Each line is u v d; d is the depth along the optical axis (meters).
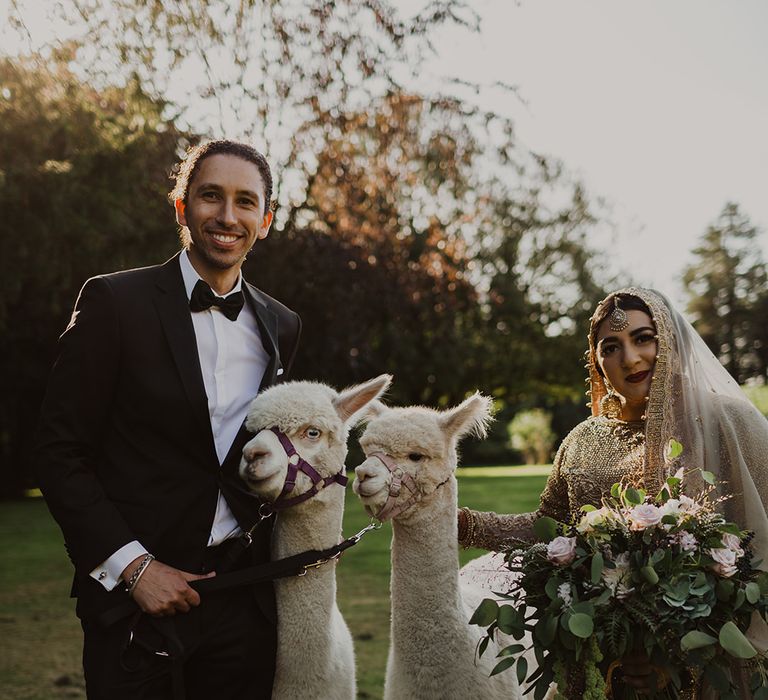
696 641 2.69
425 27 8.75
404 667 3.28
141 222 12.74
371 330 18.91
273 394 3.04
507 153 12.47
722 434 3.26
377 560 10.50
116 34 8.02
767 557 3.13
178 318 2.96
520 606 3.07
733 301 44.72
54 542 13.39
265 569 2.99
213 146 3.08
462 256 17.27
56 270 11.79
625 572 2.85
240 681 3.06
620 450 3.45
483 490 18.50
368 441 3.32
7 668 6.10
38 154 10.15
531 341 29.36
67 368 2.84
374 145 12.38
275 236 13.41
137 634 2.84
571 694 3.24
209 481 2.96
